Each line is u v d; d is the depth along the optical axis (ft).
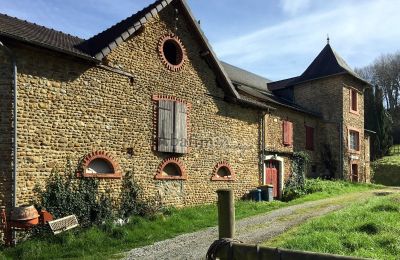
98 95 39.55
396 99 176.76
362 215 34.58
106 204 38.99
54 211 35.06
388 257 21.72
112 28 45.88
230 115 55.52
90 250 30.66
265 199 58.08
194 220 41.88
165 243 32.68
